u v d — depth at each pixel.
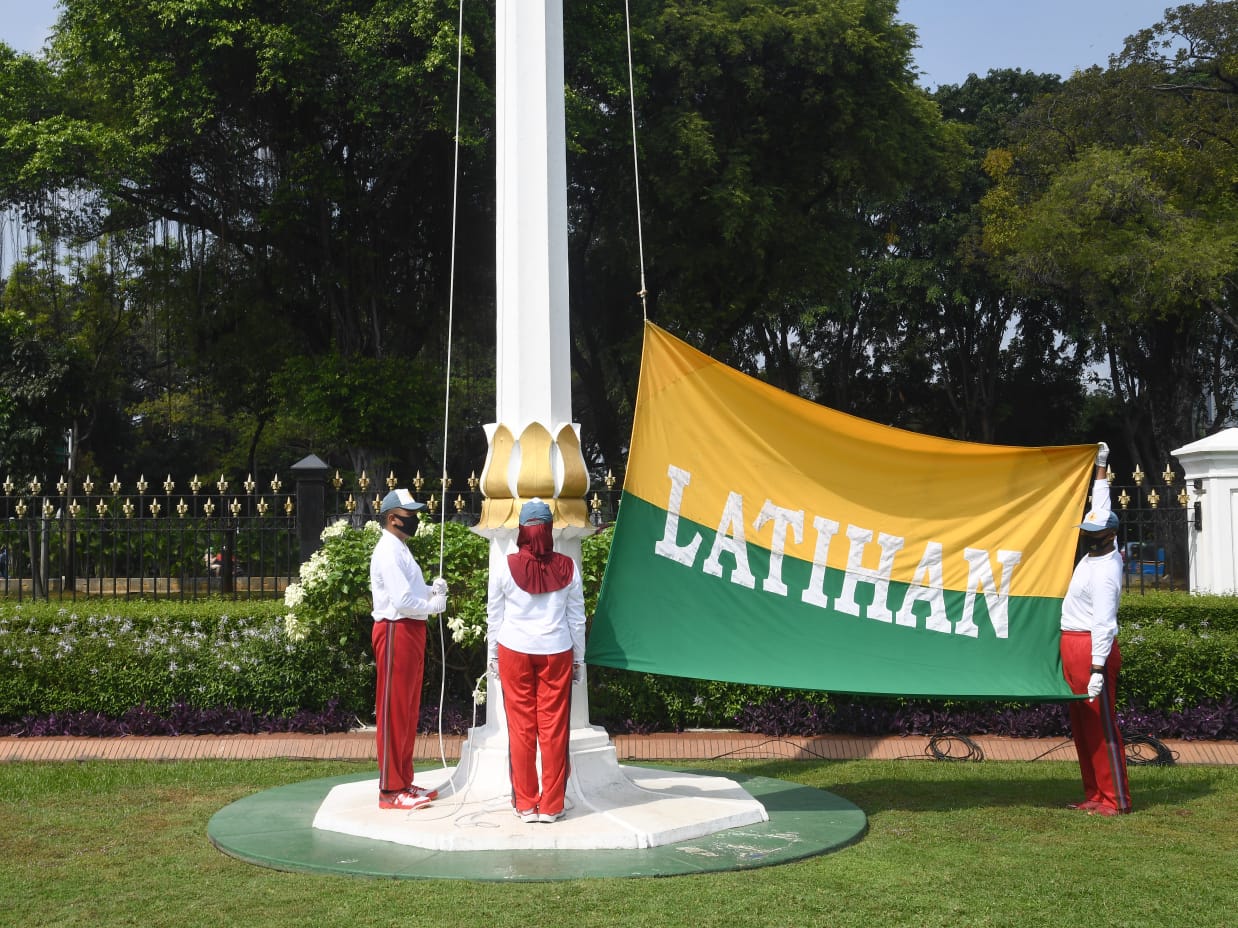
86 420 26.89
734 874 4.97
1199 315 27.73
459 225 22.91
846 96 22.14
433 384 21.64
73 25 19.78
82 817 6.33
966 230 34.44
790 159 23.84
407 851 5.33
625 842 5.34
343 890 4.75
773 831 5.72
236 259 23.16
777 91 22.97
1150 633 9.12
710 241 23.77
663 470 6.29
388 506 6.19
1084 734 6.52
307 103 20.58
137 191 21.56
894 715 8.82
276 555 11.38
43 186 20.05
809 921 4.33
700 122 20.94
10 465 20.64
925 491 6.57
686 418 6.36
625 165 22.78
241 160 21.25
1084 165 25.66
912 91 24.22
